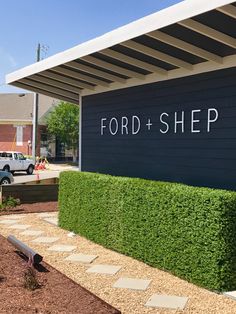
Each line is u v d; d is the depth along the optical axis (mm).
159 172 8602
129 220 7602
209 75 7422
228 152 7016
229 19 5781
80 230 9352
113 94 10125
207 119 7449
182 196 6375
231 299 5594
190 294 5770
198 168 7633
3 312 4602
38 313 4598
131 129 9469
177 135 8133
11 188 14023
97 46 7527
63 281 5746
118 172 9922
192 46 6828
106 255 7789
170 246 6617
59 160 47406
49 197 14734
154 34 6516
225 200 5812
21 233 9719
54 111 43875
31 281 5449
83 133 11359
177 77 8141
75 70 9797
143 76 9008
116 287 6047
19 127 45156
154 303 5430
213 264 5867
